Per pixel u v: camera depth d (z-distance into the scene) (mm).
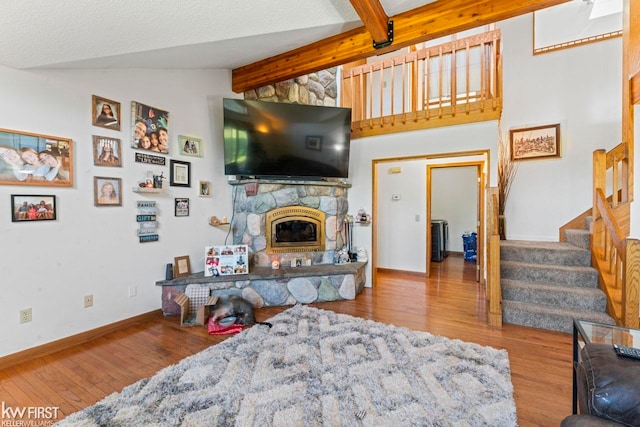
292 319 3053
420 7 2594
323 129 4066
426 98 4477
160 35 2305
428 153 4043
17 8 1634
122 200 2898
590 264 3373
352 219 4547
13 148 2219
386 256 5699
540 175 4434
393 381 1947
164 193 3262
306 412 1651
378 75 5793
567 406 1747
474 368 2111
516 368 2168
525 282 3391
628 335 1554
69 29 1919
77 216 2578
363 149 4496
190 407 1696
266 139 3816
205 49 2852
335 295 3797
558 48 4305
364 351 2355
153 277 3174
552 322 2842
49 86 2398
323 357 2258
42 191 2371
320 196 4230
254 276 3473
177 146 3395
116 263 2855
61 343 2473
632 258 2455
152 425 1563
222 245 3854
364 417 1612
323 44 3094
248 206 3916
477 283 4742
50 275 2418
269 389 1860
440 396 1794
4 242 2182
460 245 7656
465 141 3828
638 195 2984
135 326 2941
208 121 3729
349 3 2369
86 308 2639
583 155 4172
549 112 4367
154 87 3160
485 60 3906
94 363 2238
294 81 4742
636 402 988
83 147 2611
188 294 3273
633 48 2924
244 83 3836
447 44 3977
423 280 4961
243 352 2338
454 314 3289
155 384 1918
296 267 3936
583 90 4172
